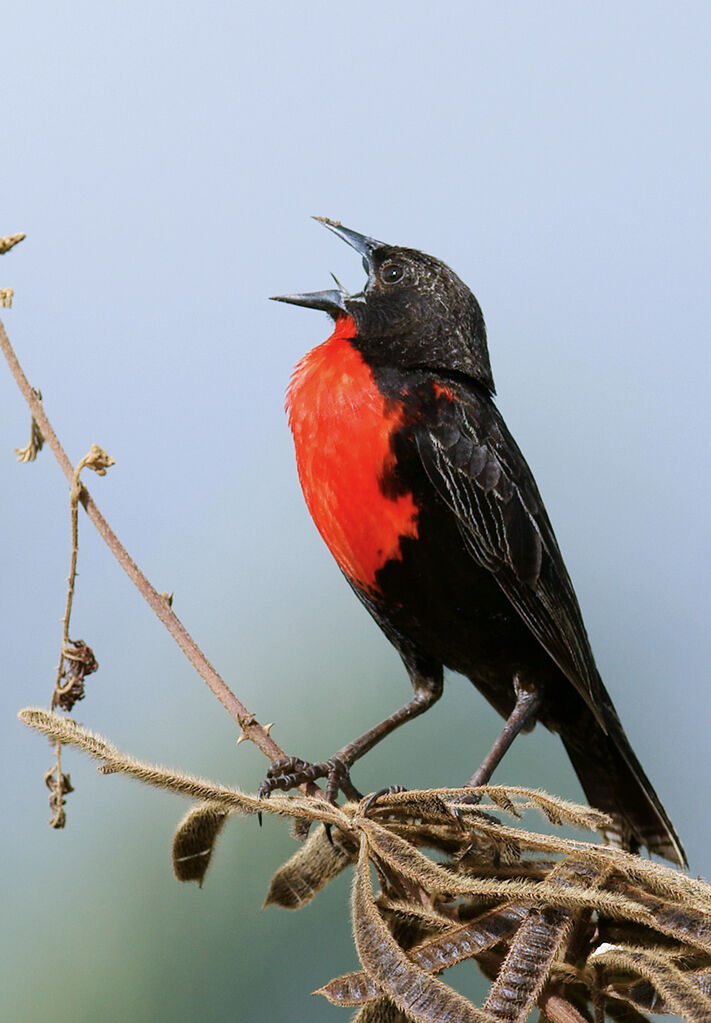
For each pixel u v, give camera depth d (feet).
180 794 16.97
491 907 16.89
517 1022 15.08
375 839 16.76
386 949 15.26
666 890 16.33
